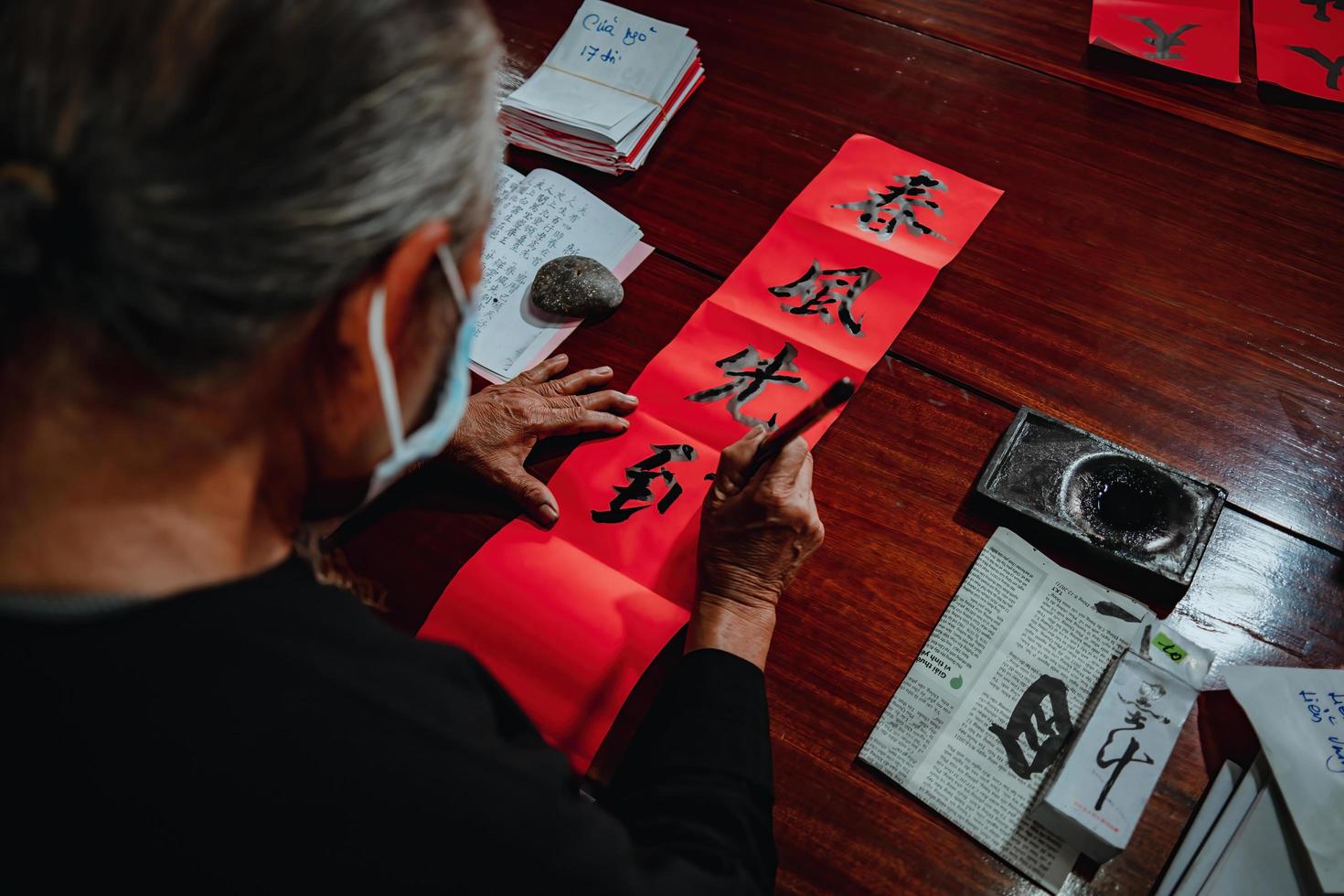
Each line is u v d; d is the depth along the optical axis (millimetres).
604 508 1141
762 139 1556
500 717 656
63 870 470
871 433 1222
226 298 420
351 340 503
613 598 1069
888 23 1728
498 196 1468
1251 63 1669
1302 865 909
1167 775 977
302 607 543
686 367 1277
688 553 1104
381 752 530
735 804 796
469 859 533
